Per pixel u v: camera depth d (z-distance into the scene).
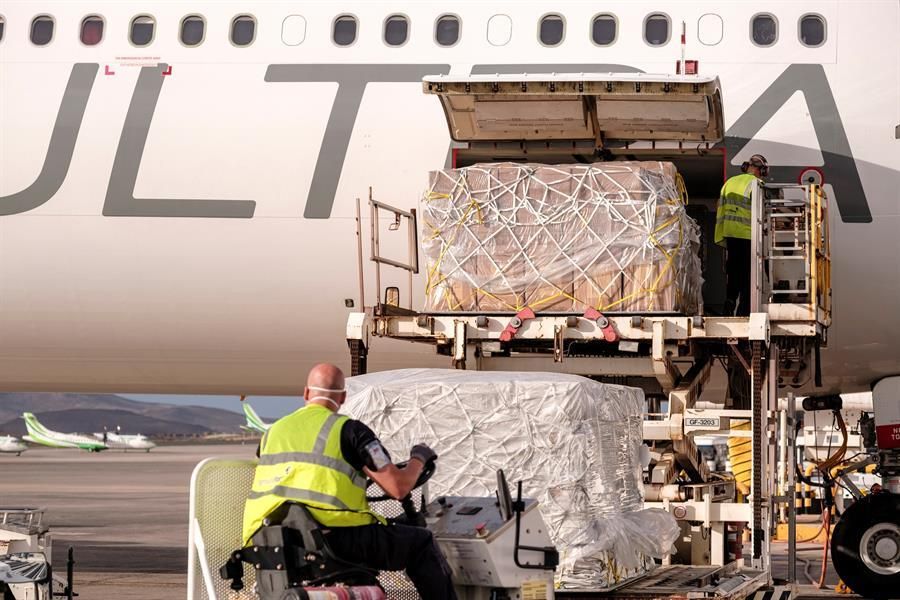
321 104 22.05
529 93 17.58
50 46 23.09
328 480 10.37
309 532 10.23
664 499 18.17
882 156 20.77
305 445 10.51
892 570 20.34
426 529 10.63
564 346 18.83
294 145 22.05
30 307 23.55
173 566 30.53
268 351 23.66
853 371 22.48
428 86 17.75
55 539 39.91
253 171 22.17
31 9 23.28
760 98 21.03
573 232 17.59
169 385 26.08
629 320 17.27
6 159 22.92
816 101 20.94
